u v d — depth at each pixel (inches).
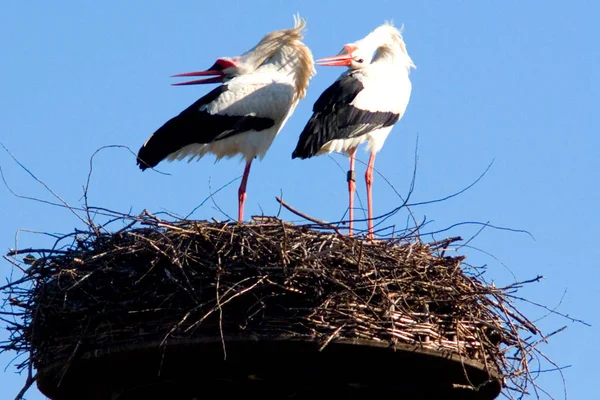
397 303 483.2
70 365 493.7
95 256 491.5
